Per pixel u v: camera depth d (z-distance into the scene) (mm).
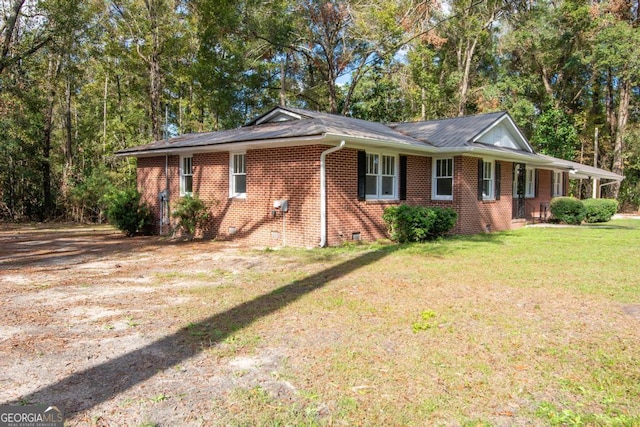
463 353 4008
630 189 33719
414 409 3014
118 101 29578
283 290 6500
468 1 29812
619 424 2805
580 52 30281
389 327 4750
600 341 4297
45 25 20469
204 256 10023
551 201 19609
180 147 13641
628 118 34781
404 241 12078
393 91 30688
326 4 25109
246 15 24266
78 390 3305
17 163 24234
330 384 3398
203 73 24500
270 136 11055
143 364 3799
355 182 11891
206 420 2883
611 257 9367
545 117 31469
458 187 13758
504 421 2871
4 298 6078
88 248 11680
